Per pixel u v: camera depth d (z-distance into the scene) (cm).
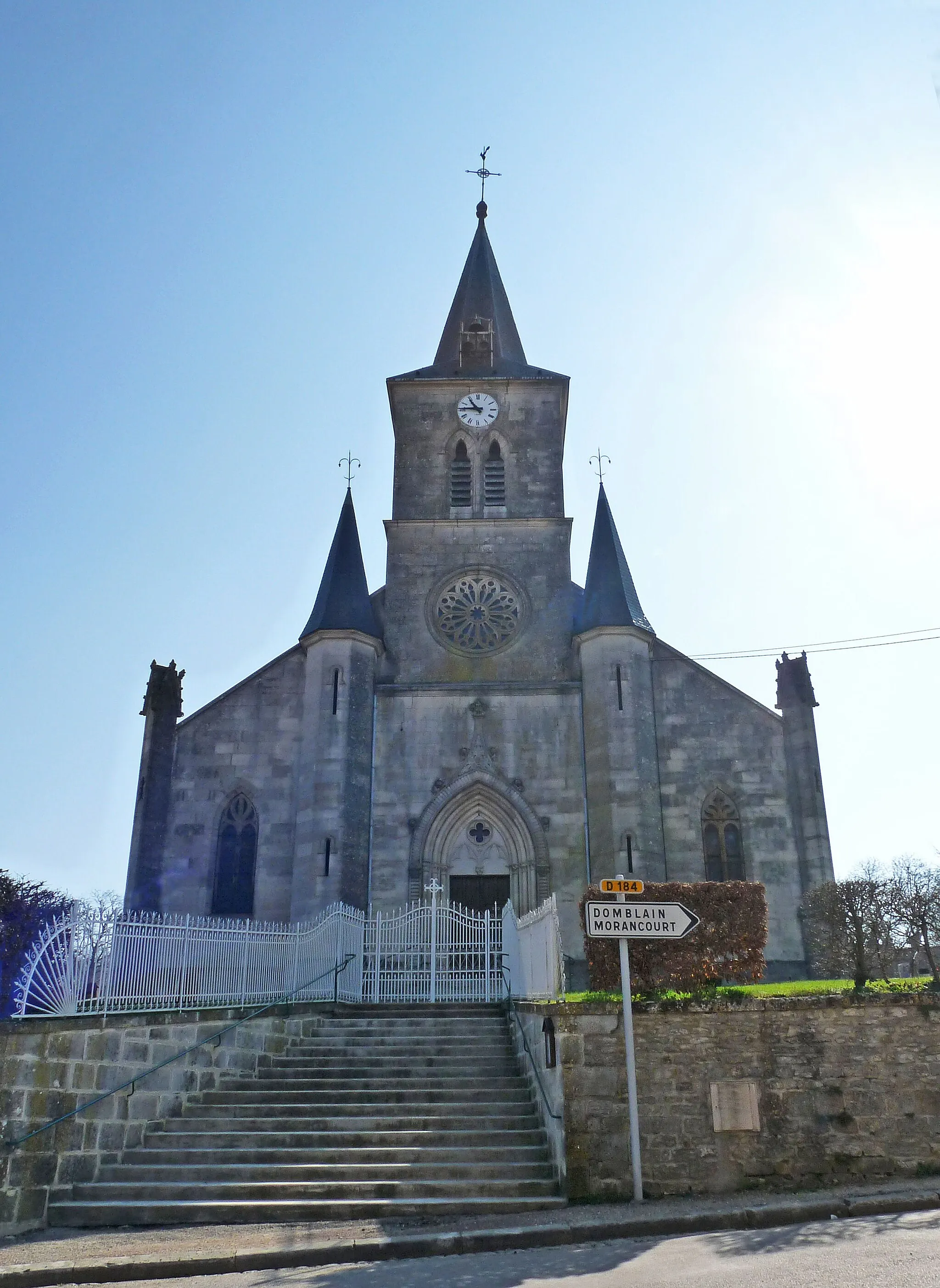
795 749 3475
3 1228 1424
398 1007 2408
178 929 1978
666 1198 1465
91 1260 1245
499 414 4119
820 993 1608
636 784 3372
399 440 4094
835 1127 1512
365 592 3762
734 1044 1548
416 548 3888
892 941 2236
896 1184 1452
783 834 3403
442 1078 1942
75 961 1697
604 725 3462
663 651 3644
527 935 2230
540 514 3953
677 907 1596
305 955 2375
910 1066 1537
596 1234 1291
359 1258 1254
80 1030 1603
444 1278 1108
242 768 3544
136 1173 1582
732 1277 1014
